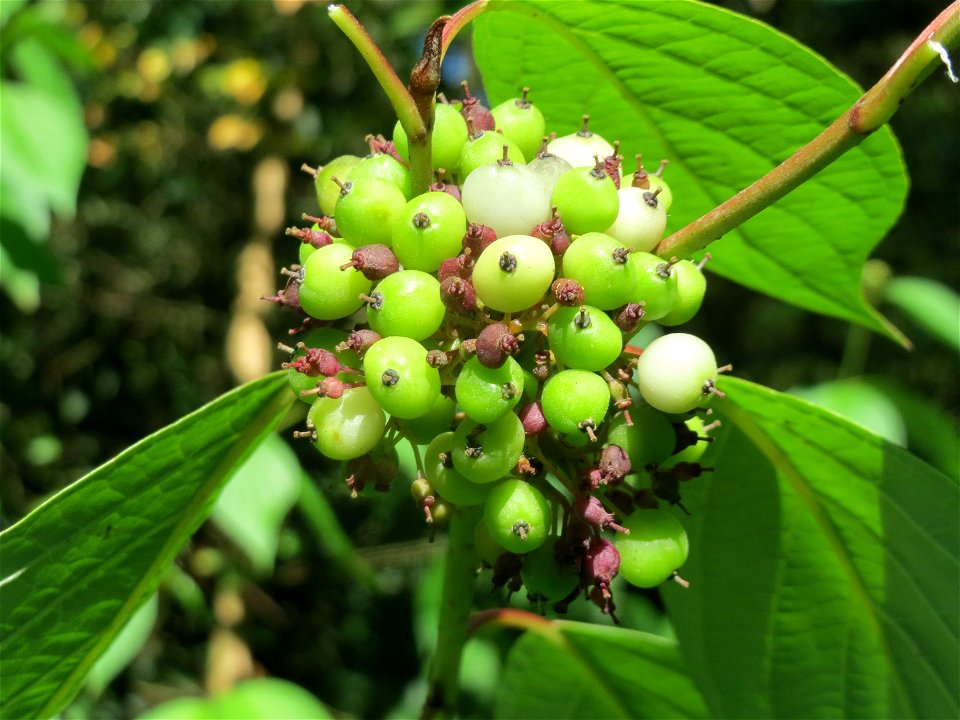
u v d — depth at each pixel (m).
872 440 0.11
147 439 0.10
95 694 0.25
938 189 0.50
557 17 0.12
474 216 0.09
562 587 0.10
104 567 0.11
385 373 0.09
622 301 0.09
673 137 0.13
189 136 0.50
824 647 0.14
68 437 0.49
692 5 0.11
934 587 0.12
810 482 0.12
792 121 0.12
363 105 0.47
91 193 0.50
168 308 0.51
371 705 0.47
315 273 0.10
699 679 0.14
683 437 0.10
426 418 0.10
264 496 0.20
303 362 0.10
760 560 0.13
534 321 0.09
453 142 0.10
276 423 0.12
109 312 0.50
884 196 0.12
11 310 0.48
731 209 0.10
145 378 0.51
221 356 0.51
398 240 0.09
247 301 0.38
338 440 0.10
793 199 0.13
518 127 0.11
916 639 0.13
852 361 0.28
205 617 0.37
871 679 0.13
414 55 0.46
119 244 0.51
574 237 0.10
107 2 0.48
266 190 0.42
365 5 0.44
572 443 0.09
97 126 0.48
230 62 0.48
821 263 0.14
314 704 0.16
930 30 0.08
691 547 0.14
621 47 0.12
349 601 0.49
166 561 0.12
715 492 0.13
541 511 0.09
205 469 0.12
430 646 0.29
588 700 0.16
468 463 0.09
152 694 0.43
